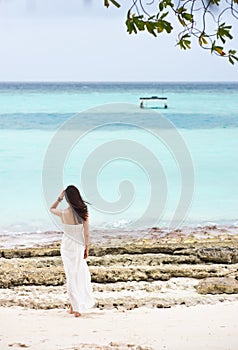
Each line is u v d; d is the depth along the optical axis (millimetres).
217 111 55125
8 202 21234
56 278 11055
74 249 9273
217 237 14992
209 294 10242
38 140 38312
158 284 10758
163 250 12930
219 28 5000
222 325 8344
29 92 81688
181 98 70938
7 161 30500
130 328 8266
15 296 10164
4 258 12484
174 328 8219
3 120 50094
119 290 10461
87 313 9242
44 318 8922
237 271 11438
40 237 16047
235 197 22359
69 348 7176
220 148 35594
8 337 7770
